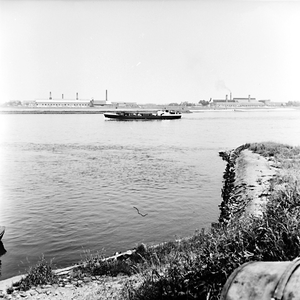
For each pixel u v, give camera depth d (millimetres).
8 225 15773
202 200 19422
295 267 3293
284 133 62625
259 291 3244
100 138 57125
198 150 41938
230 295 3359
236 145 46656
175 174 27016
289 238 5941
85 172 28203
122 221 16016
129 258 10398
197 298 5613
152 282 6527
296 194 8414
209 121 101875
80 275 9336
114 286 8023
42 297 8008
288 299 2980
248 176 19125
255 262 3715
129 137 58656
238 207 14719
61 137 58875
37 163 32875
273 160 23578
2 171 28812
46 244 13570
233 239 6555
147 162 33125
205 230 13867
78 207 18516
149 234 14289
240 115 143375
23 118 119312
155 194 20953
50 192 21703
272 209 7656
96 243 13508
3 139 55562
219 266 5797
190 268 6215
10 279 9539
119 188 22578
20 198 20391
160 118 110125
